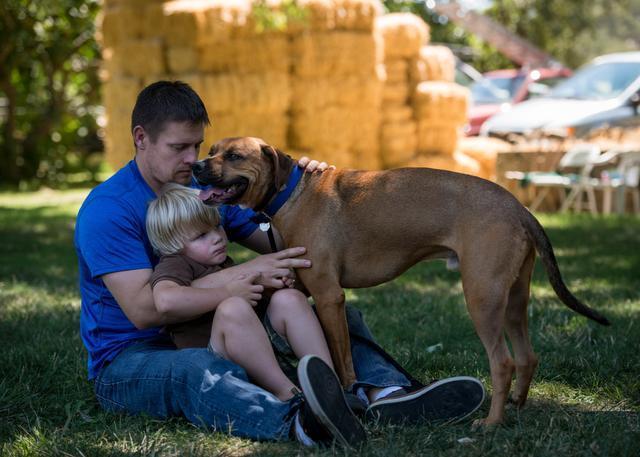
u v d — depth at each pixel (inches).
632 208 749.3
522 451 188.1
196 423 205.6
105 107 900.0
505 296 208.7
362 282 233.6
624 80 867.4
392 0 1309.1
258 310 229.0
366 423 207.0
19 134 1130.7
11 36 993.5
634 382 245.4
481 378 255.9
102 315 223.5
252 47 800.3
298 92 829.2
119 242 215.0
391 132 859.4
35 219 703.7
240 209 249.0
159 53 821.9
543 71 1125.7
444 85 871.1
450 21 1553.9
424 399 206.8
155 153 223.0
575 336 296.5
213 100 796.0
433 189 223.0
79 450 192.1
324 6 805.2
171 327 222.7
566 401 232.8
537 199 772.0
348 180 235.3
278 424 195.5
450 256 225.6
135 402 214.5
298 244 231.9
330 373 184.4
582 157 735.1
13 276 431.5
